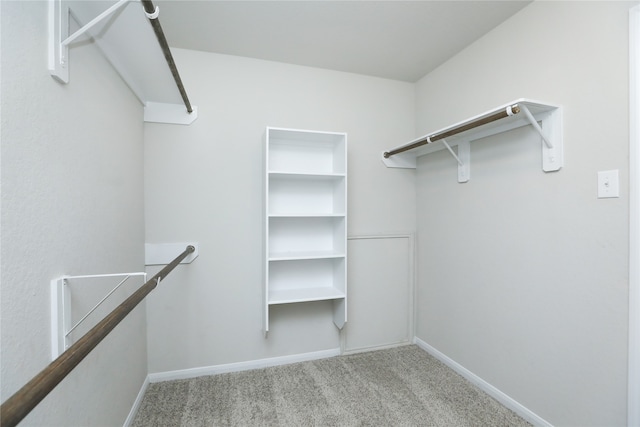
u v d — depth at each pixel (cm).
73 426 93
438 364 210
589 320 123
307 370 201
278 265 211
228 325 199
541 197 142
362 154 230
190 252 180
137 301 83
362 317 231
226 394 173
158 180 186
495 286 169
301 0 146
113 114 130
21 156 71
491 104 172
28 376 72
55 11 83
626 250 111
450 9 154
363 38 181
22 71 71
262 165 204
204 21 163
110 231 126
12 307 67
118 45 119
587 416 124
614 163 114
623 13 111
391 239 238
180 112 189
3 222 64
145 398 169
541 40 142
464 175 190
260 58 204
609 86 115
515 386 156
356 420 150
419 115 238
